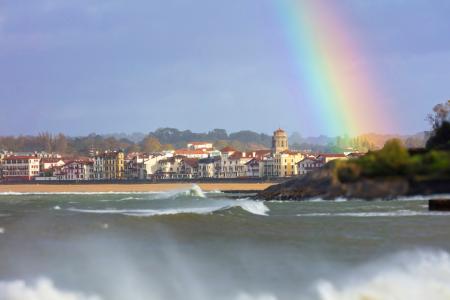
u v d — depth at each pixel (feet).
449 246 210.79
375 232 256.32
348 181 276.62
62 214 314.14
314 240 224.33
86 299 136.36
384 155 259.80
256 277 157.17
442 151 251.60
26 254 181.47
